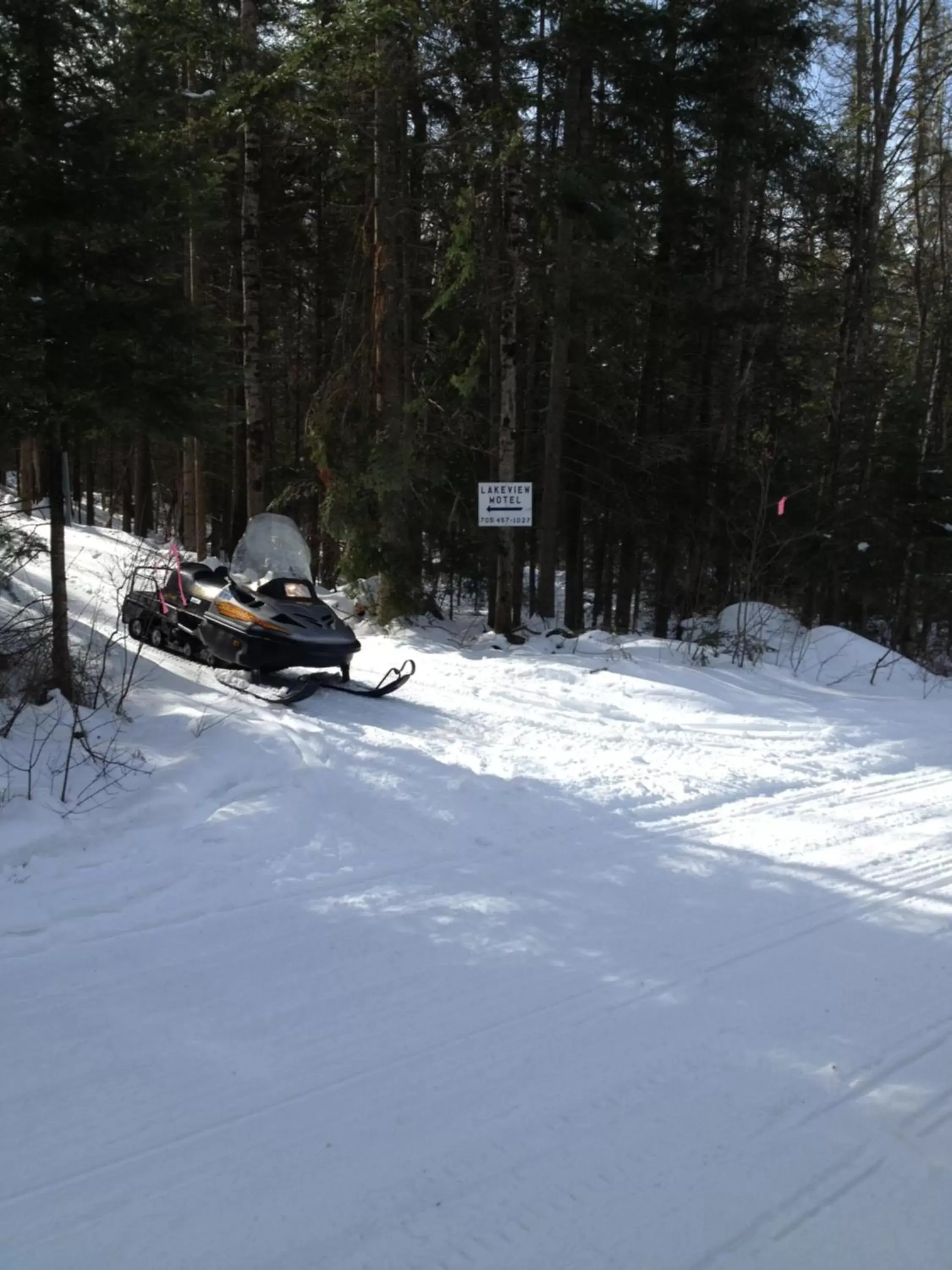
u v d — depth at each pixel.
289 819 5.86
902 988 4.21
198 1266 2.45
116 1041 3.51
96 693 7.88
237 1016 3.72
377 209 13.77
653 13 14.14
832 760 8.48
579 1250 2.56
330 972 4.11
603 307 14.36
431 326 15.83
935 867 5.81
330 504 13.76
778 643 14.35
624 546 19.61
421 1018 3.76
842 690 12.41
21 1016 3.66
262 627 9.20
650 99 15.34
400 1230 2.61
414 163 15.37
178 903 4.75
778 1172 2.92
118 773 6.33
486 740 8.21
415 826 5.98
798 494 17.20
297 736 7.49
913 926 4.91
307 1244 2.55
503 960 4.30
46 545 8.97
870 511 19.34
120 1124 3.03
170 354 7.23
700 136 17.27
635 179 15.48
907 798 7.41
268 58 12.40
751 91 15.73
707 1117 3.20
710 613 16.61
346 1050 3.52
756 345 16.72
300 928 4.54
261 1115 3.11
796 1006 4.01
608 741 8.52
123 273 7.17
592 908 4.95
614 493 16.66
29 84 6.69
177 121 9.95
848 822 6.70
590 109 15.21
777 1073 3.48
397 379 14.08
